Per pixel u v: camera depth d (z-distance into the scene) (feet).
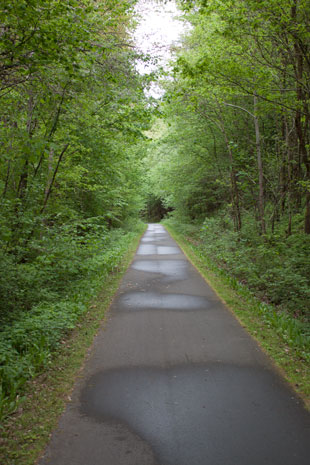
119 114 38.11
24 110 30.35
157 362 15.84
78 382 14.03
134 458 9.59
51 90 25.04
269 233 40.50
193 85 36.24
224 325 20.88
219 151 59.36
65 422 11.30
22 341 16.89
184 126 57.93
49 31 18.03
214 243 51.06
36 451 9.91
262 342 17.89
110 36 26.07
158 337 19.04
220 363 15.61
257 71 27.27
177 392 13.12
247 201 56.08
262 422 11.10
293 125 38.06
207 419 11.33
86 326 20.72
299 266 29.07
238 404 12.21
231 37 27.25
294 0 24.31
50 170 34.42
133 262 45.70
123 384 13.80
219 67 28.27
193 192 77.71
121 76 29.58
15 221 25.85
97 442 10.29
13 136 22.30
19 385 13.07
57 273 29.12
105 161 46.52
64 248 29.32
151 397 12.78
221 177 58.85
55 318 19.76
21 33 18.22
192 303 25.91
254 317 22.25
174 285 31.99
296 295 25.43
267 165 44.47
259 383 13.71
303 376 14.14
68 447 10.08
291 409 11.83
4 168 29.91
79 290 27.78
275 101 28.73
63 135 34.12
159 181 89.51
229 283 31.71
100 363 15.83
